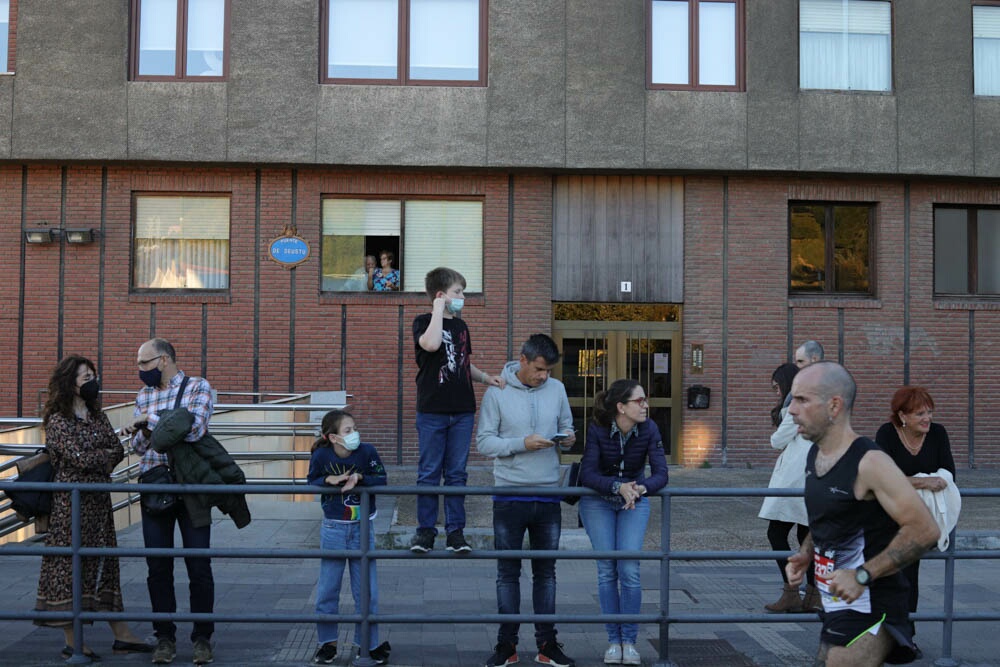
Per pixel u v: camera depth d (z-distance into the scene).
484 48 14.98
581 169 14.88
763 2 15.04
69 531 5.80
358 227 15.16
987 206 15.91
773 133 14.97
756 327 15.35
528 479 5.86
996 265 15.99
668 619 5.71
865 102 15.11
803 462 6.81
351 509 5.84
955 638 6.54
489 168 14.88
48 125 14.31
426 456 5.91
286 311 14.89
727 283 15.37
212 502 5.83
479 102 14.70
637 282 15.35
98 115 14.38
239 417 11.91
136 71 14.61
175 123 14.45
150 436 5.92
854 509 3.67
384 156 14.63
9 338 14.63
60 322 14.68
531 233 15.16
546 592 5.88
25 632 6.46
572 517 11.02
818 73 15.36
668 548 5.75
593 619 5.64
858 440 3.71
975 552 5.84
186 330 14.81
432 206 15.25
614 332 15.45
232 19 14.55
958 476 14.71
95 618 5.57
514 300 15.11
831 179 15.47
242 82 14.52
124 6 14.48
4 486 5.59
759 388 15.32
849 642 3.65
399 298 15.01
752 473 14.73
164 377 6.02
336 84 14.71
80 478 5.89
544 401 5.98
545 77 14.75
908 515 3.53
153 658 5.75
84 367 6.03
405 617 5.62
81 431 5.93
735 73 15.18
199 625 5.79
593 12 14.80
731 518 10.94
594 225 15.35
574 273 15.33
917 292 15.55
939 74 15.23
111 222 14.76
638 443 5.88
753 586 8.05
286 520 10.84
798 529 7.08
